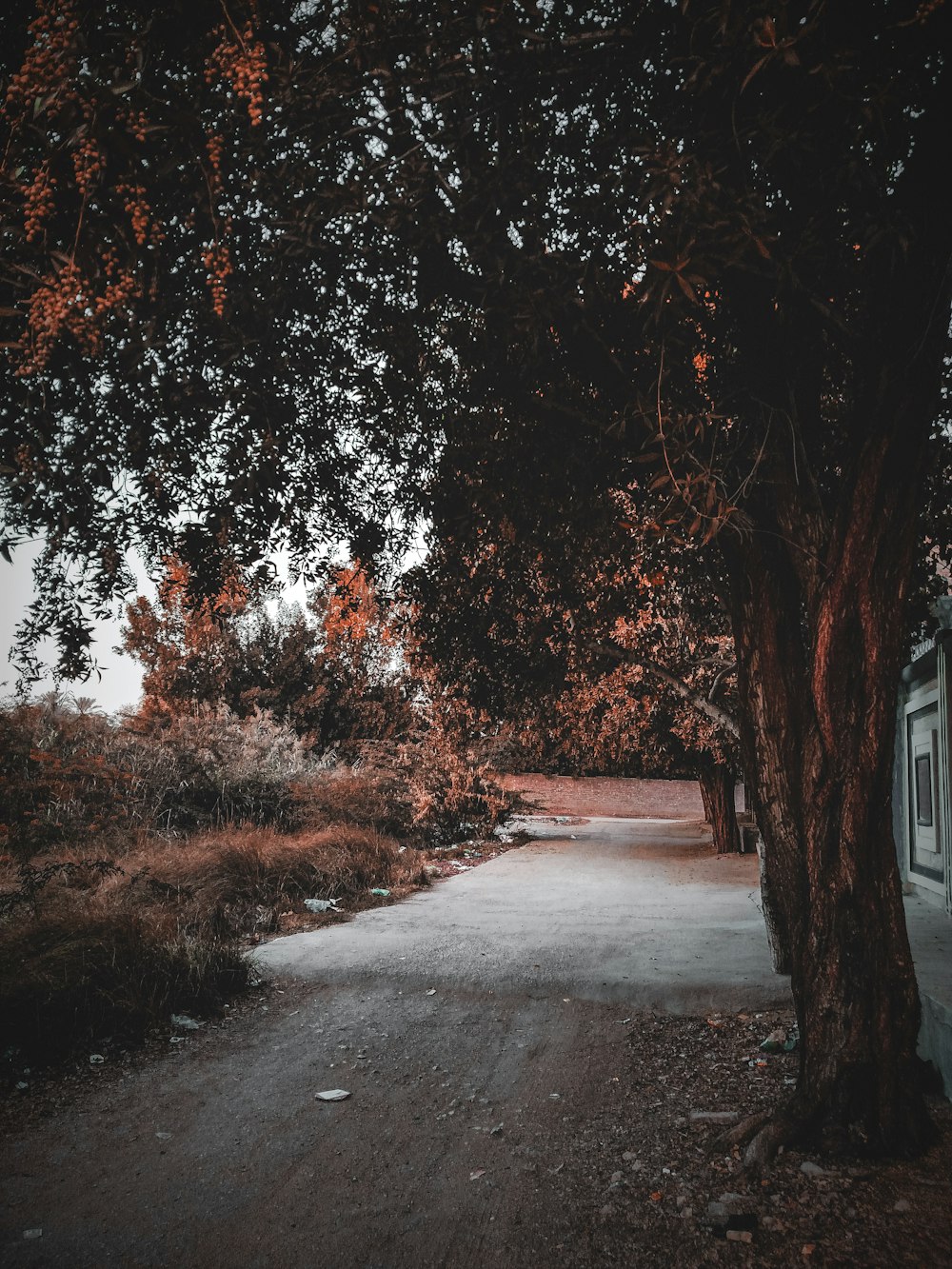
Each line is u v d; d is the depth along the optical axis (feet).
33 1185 12.87
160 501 15.42
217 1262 10.89
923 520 18.90
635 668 46.06
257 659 83.05
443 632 21.71
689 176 11.55
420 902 35.68
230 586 18.17
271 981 23.88
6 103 9.48
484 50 12.17
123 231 10.48
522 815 79.30
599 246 13.19
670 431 12.79
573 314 13.67
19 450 12.91
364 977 24.13
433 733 61.21
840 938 12.82
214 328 13.67
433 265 14.08
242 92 9.23
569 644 22.08
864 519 12.69
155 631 78.13
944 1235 10.34
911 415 12.37
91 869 30.09
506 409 16.57
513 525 17.97
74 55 8.80
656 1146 13.78
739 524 13.53
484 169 12.87
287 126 12.51
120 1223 11.82
